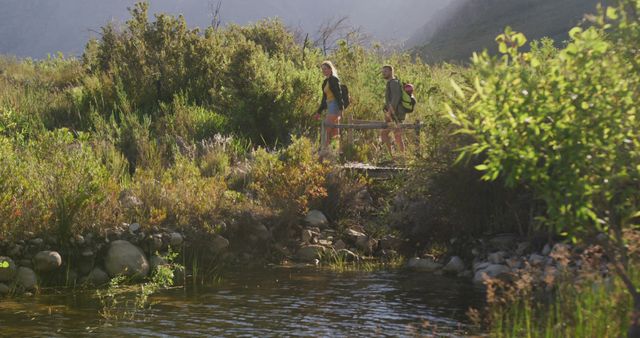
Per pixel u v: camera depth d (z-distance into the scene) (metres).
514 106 4.06
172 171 11.69
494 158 4.21
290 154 12.41
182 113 15.34
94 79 17.73
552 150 4.35
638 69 4.23
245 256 10.32
